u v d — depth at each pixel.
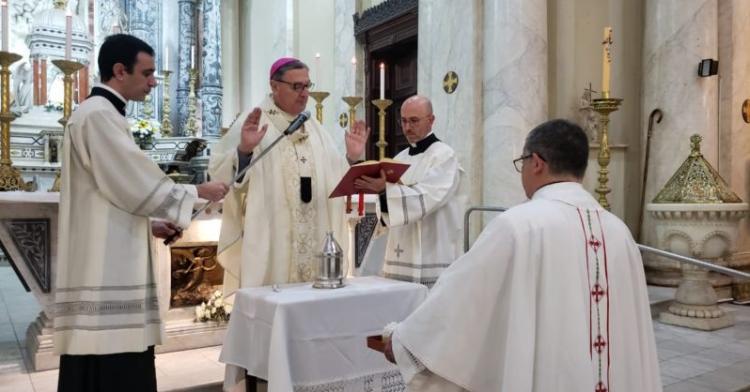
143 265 2.71
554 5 7.38
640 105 7.38
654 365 1.95
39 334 4.08
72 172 2.69
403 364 1.96
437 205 3.47
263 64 12.76
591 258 1.86
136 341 2.66
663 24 6.89
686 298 5.71
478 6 7.11
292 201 3.28
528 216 1.85
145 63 2.73
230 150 3.23
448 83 7.40
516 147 6.74
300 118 3.04
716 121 6.81
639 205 7.33
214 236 4.62
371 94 10.16
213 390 3.60
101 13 12.40
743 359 4.54
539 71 6.86
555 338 1.77
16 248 3.89
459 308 1.84
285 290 2.85
